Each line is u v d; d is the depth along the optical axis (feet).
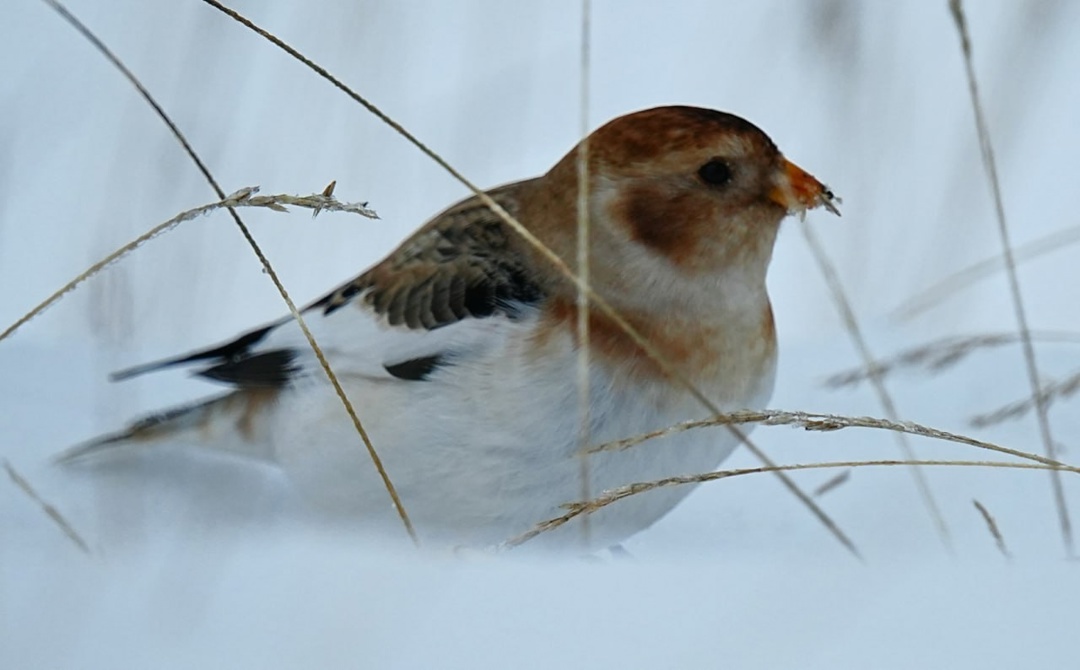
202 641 15.21
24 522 23.65
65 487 26.61
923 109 53.06
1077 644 15.51
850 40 43.34
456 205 28.81
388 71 44.55
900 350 38.24
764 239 26.61
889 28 43.86
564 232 26.43
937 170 46.11
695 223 25.90
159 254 36.47
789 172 26.61
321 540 23.81
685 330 25.67
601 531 25.52
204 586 16.74
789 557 24.02
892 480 29.37
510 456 25.03
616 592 17.08
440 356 25.29
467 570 17.71
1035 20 41.98
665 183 26.03
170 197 37.45
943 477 29.55
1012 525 26.37
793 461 30.89
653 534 26.86
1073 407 34.06
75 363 34.86
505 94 43.88
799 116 48.32
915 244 42.50
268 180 42.73
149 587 16.81
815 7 43.86
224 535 22.81
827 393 35.53
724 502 28.71
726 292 26.09
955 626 16.01
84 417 30.83
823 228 43.55
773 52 51.44
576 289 25.76
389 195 44.29
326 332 27.04
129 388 30.73
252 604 16.28
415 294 26.30
